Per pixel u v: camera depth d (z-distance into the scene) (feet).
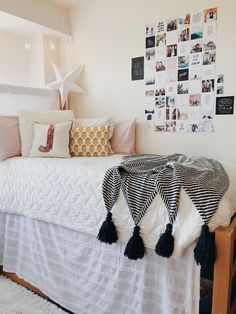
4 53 8.36
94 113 8.66
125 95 7.93
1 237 6.24
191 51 6.72
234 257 3.87
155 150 7.55
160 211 3.77
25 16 7.50
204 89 6.64
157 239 3.76
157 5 7.08
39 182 5.32
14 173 5.86
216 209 3.52
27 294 5.52
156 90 7.35
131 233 3.98
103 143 7.07
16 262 6.02
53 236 5.20
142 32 7.40
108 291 4.44
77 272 4.86
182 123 7.04
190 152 7.00
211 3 6.36
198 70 6.67
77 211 4.71
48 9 8.13
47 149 6.57
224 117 6.46
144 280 4.01
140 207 3.91
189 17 6.66
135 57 7.60
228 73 6.31
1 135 6.42
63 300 5.06
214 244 3.35
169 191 3.79
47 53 8.83
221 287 3.39
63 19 8.59
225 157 6.54
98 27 8.20
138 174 4.22
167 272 3.78
